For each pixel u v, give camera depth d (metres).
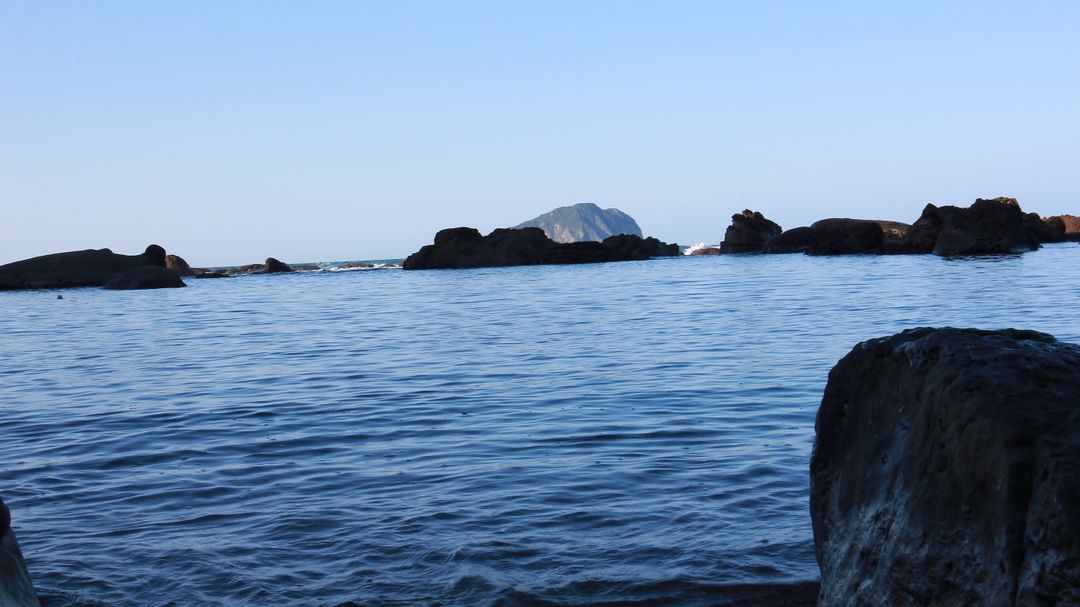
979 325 17.80
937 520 3.19
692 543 5.72
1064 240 96.62
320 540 5.98
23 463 8.62
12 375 15.82
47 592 5.17
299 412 11.02
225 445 9.21
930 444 3.41
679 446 8.49
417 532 6.07
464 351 17.28
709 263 77.69
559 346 17.52
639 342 17.70
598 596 4.95
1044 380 3.19
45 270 72.12
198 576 5.38
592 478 7.38
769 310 24.38
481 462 8.09
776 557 5.43
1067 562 2.62
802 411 9.98
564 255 94.06
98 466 8.41
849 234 83.06
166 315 32.94
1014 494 2.88
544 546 5.73
